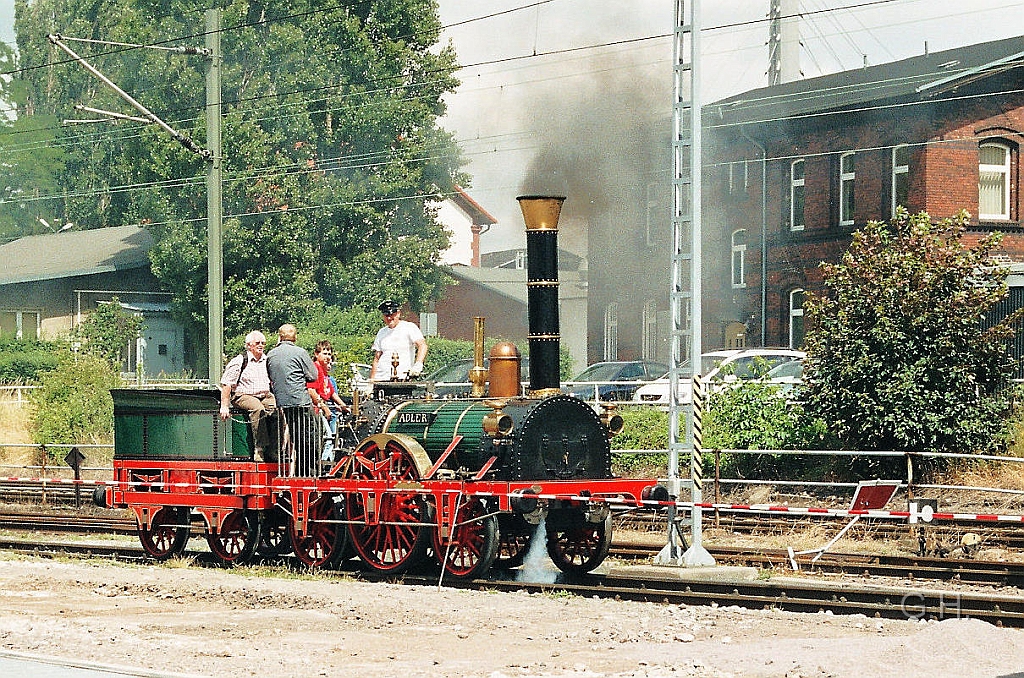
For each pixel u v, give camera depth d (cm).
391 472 2612
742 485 3728
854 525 3100
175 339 8600
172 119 8119
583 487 2498
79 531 3625
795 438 3719
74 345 7669
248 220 7794
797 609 2103
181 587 2427
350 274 7938
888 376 3562
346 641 1884
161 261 8081
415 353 2964
